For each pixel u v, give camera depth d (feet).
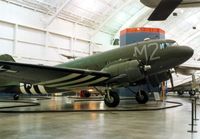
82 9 77.20
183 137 14.16
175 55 33.81
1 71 30.09
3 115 24.39
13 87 46.96
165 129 16.72
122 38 52.60
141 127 17.52
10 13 61.98
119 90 52.42
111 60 36.94
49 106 35.14
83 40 83.51
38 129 16.55
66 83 36.22
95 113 26.61
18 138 13.71
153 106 34.68
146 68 33.94
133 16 90.79
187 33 119.75
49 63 71.97
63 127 17.39
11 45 62.59
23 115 24.44
